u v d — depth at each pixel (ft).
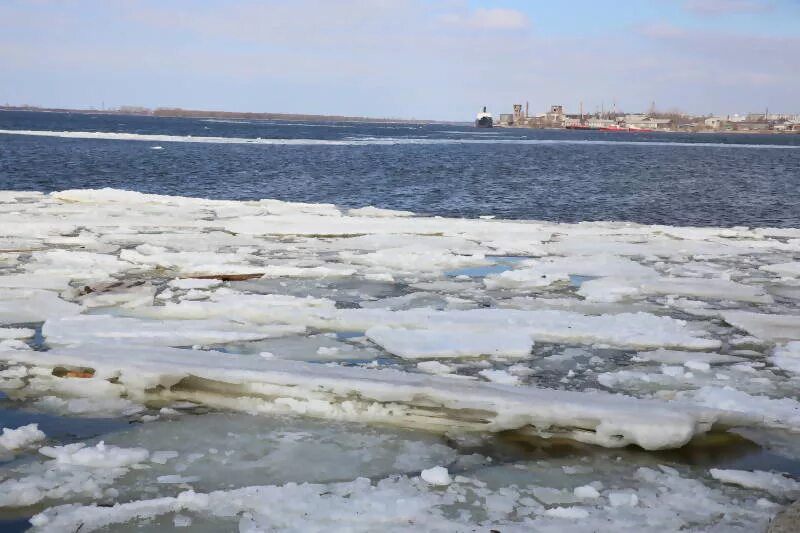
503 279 28.30
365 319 21.79
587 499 12.17
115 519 11.25
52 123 329.93
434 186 77.66
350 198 66.33
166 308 22.50
